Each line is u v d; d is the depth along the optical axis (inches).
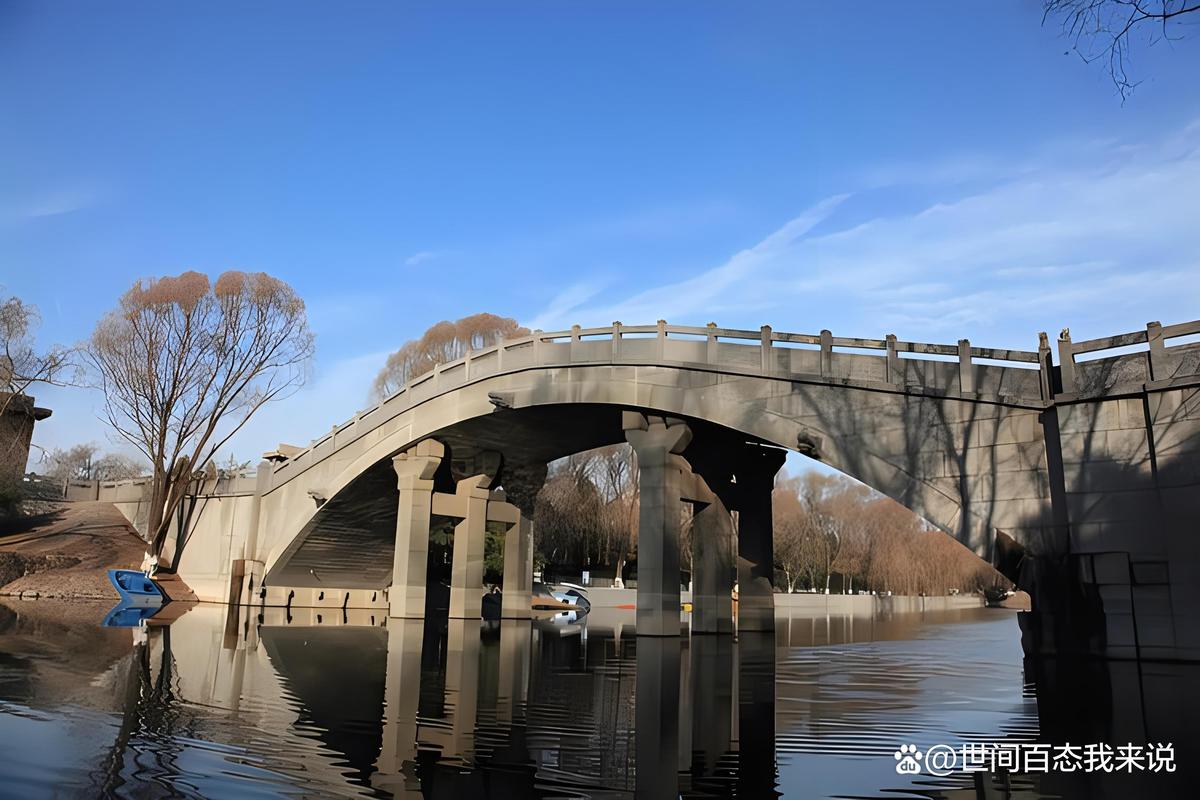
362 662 836.6
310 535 1822.1
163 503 1989.4
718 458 1396.4
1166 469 764.6
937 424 934.4
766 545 1460.4
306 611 1849.2
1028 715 554.6
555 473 2915.8
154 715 497.4
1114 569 783.7
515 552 1863.9
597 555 3063.5
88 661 734.5
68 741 418.9
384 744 448.1
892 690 686.5
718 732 505.0
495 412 1413.6
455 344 2829.7
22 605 1523.1
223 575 1929.1
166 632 1086.4
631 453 2952.8
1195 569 743.1
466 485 1733.5
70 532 2242.9
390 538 1943.9
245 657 835.4
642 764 422.0
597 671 805.2
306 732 469.4
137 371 1955.0
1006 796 359.3
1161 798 352.8
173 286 1963.6
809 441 1024.2
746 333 1106.1
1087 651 788.6
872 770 408.8
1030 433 869.8
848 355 1013.8
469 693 642.8
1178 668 729.0
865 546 3459.6
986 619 2336.4
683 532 2923.2
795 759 433.7
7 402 2048.5
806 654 1029.8
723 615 1378.0
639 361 1212.5
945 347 936.3
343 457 1723.7
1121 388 797.2
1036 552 843.4
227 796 337.7
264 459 1925.4
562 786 375.6
